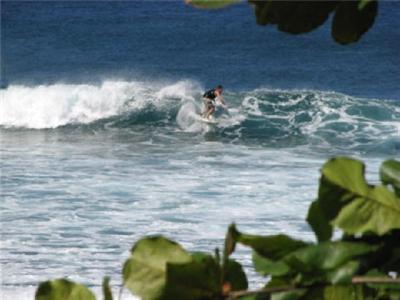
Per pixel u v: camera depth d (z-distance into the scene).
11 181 80.56
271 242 4.12
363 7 4.37
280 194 76.94
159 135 112.19
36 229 65.88
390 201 4.28
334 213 4.27
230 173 86.06
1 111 119.31
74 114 119.88
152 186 79.69
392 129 112.62
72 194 76.00
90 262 59.44
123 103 121.19
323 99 120.50
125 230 66.31
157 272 4.04
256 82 196.62
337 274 4.13
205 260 4.11
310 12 4.37
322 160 95.75
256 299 4.14
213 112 117.62
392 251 4.25
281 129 114.94
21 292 54.19
